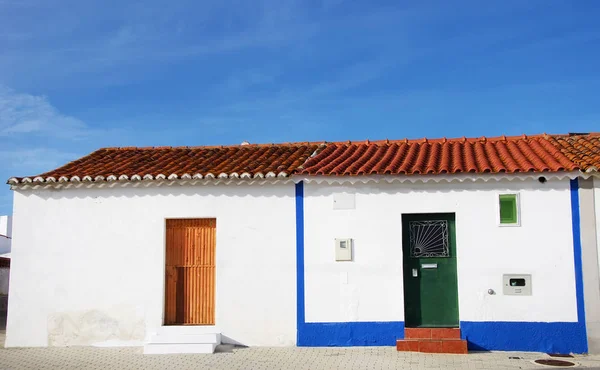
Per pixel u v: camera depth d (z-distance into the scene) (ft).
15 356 33.99
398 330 34.81
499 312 34.14
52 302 37.11
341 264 35.55
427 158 38.68
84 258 37.24
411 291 35.40
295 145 45.32
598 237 33.78
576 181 34.17
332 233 35.78
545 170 33.81
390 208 35.47
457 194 35.04
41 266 37.40
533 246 34.24
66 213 37.60
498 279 34.35
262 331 35.83
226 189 36.81
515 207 34.53
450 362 30.94
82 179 36.86
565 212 34.17
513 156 37.68
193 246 37.27
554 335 33.60
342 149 43.37
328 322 35.40
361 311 35.22
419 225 35.73
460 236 34.83
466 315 34.35
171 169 38.27
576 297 33.65
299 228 36.04
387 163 37.17
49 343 36.86
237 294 36.17
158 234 36.99
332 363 30.96
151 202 37.22
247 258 36.29
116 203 37.42
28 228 37.65
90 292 36.99
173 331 36.09
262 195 36.58
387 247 35.32
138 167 39.68
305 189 36.24
